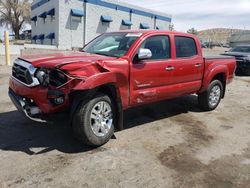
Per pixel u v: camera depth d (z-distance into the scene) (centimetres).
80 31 2691
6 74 1134
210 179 363
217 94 707
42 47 2403
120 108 460
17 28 4650
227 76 722
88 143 425
